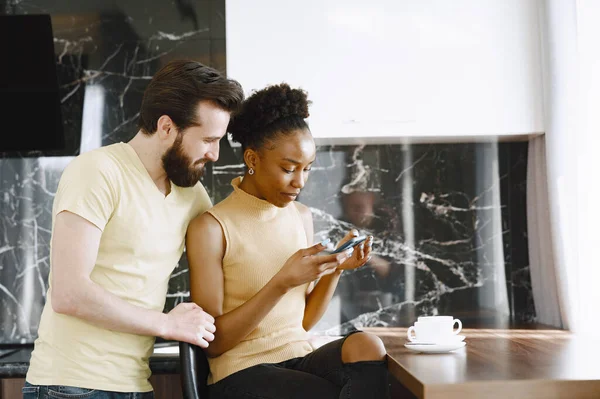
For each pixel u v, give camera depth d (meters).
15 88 2.49
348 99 2.27
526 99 2.28
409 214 2.61
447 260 2.60
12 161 2.60
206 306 1.61
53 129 2.54
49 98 2.51
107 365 1.48
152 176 1.60
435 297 2.59
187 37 2.62
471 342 1.90
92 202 1.46
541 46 2.27
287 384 1.48
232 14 2.25
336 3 2.27
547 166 2.26
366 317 2.58
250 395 1.51
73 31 2.62
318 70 2.26
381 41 2.27
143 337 1.57
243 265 1.64
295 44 2.26
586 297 2.13
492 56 2.28
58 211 1.46
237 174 2.58
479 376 1.32
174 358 2.01
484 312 2.59
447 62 2.28
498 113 2.28
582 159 2.14
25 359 2.13
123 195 1.51
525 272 2.60
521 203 2.61
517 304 2.59
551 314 2.39
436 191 2.62
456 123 2.27
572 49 2.16
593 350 1.71
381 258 2.60
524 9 2.28
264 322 1.62
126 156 1.56
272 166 1.62
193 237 1.64
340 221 2.60
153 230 1.55
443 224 2.61
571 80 2.17
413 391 1.33
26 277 2.56
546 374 1.34
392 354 1.64
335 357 1.50
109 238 1.51
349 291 2.59
